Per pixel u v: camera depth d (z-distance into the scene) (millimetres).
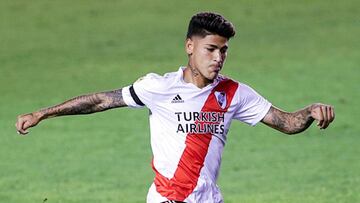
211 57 16875
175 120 17125
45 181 35875
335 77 54438
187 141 17125
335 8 70125
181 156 17125
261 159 39281
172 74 17328
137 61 58938
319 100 49875
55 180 36062
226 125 17359
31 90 53281
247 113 17547
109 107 17344
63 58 60250
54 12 70750
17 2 73250
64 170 37844
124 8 71312
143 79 17328
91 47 62594
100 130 45125
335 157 39375
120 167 38312
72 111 17297
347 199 31734
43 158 40000
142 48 61844
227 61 58438
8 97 51906
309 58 58781
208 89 17172
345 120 45844
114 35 65250
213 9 70125
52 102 50719
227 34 16828
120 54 60750
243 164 38438
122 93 17297
